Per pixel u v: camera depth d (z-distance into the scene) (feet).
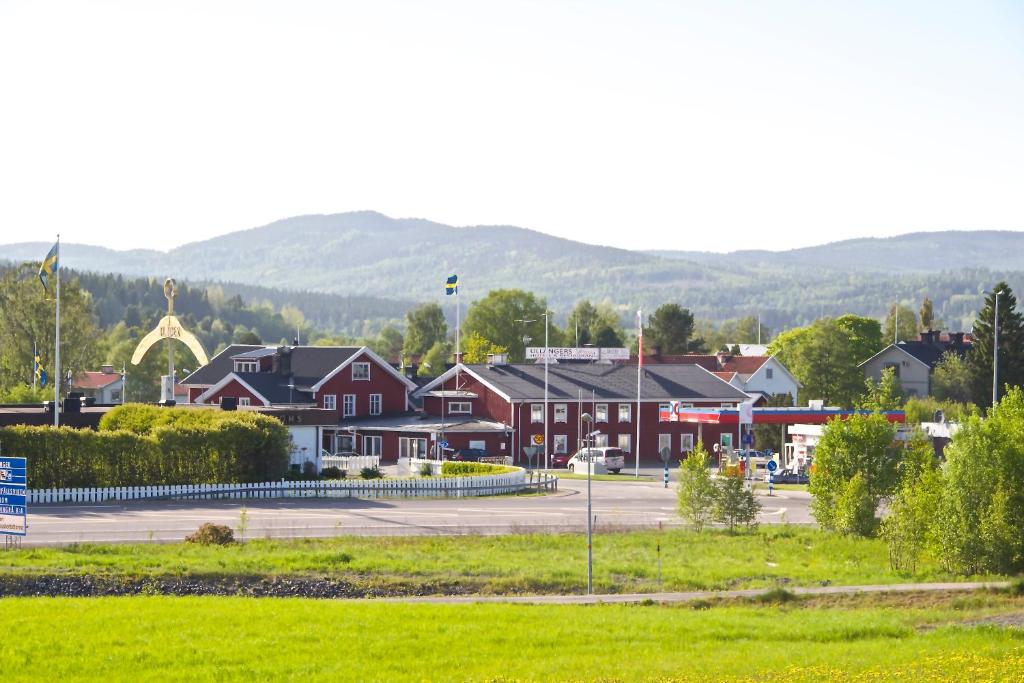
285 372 460.14
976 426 208.03
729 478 255.91
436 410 463.42
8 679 124.06
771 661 129.29
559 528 250.57
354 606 163.84
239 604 163.84
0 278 568.41
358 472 369.71
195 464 301.43
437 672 126.21
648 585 192.34
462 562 206.28
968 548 204.13
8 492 195.21
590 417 424.46
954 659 126.93
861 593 183.21
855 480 248.11
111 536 227.40
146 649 136.05
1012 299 517.55
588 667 127.24
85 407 397.60
